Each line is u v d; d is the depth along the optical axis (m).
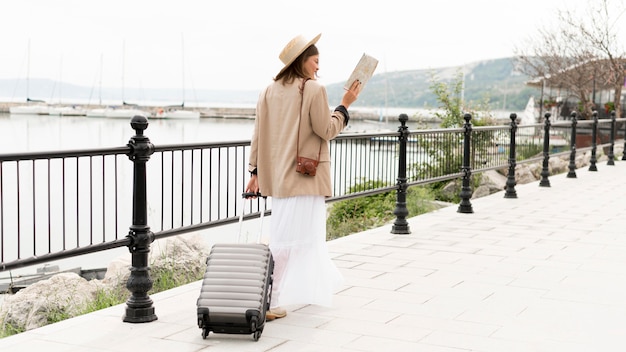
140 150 5.22
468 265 7.25
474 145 11.92
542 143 15.27
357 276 6.73
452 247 8.23
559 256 7.75
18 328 6.27
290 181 5.06
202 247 8.29
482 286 6.36
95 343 4.71
